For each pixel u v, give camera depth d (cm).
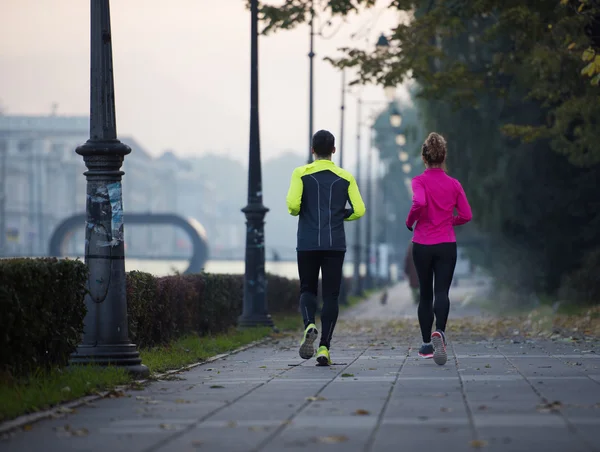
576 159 3331
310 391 1211
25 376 1230
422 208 1557
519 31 3159
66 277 1339
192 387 1296
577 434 848
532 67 3100
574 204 4206
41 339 1288
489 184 4234
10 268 1184
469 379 1319
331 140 1594
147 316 1855
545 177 4194
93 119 1455
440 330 1546
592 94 3073
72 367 1354
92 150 1434
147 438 873
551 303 4412
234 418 984
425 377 1359
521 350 1933
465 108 4247
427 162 1576
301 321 3634
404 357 1766
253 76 2992
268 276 3531
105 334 1423
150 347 1897
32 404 1062
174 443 842
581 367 1500
